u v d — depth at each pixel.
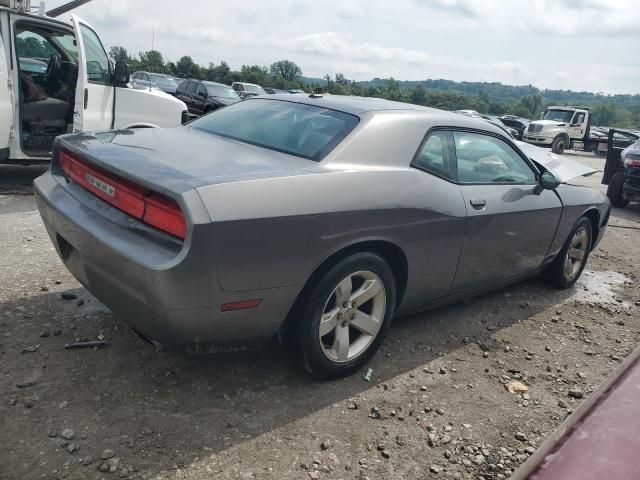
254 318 2.67
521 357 3.77
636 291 5.47
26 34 7.13
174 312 2.44
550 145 27.03
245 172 2.69
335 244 2.84
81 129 6.78
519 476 0.95
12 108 6.46
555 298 4.99
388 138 3.29
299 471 2.44
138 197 2.57
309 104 3.67
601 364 3.79
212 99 21.30
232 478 2.35
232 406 2.84
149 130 3.69
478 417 3.01
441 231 3.42
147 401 2.80
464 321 4.24
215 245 2.39
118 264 2.52
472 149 3.85
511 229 4.02
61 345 3.22
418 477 2.50
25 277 4.12
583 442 1.00
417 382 3.29
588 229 5.21
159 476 2.32
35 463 2.31
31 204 6.32
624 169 10.23
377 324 3.26
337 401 2.99
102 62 7.19
